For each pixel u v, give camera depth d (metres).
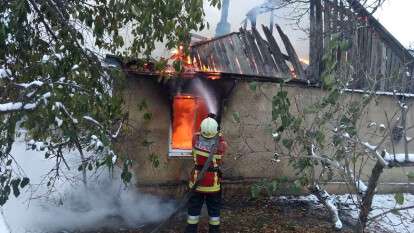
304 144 4.59
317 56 6.41
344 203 6.16
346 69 5.37
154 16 4.27
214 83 5.95
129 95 5.56
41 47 4.31
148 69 5.41
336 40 4.01
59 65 3.93
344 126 4.35
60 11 4.29
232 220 5.33
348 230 5.22
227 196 6.14
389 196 7.05
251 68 6.11
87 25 4.31
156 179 5.79
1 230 3.95
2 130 3.41
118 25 4.59
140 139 5.67
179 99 5.99
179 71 4.67
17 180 3.75
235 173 6.17
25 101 3.47
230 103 6.07
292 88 6.26
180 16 4.30
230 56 6.11
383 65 6.87
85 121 4.04
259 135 6.22
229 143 6.12
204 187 4.61
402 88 6.77
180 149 5.98
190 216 4.68
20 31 3.94
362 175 6.75
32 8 4.24
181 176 5.91
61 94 3.49
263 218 5.47
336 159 4.45
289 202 6.20
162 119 5.77
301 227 5.21
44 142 4.31
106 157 4.16
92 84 4.28
